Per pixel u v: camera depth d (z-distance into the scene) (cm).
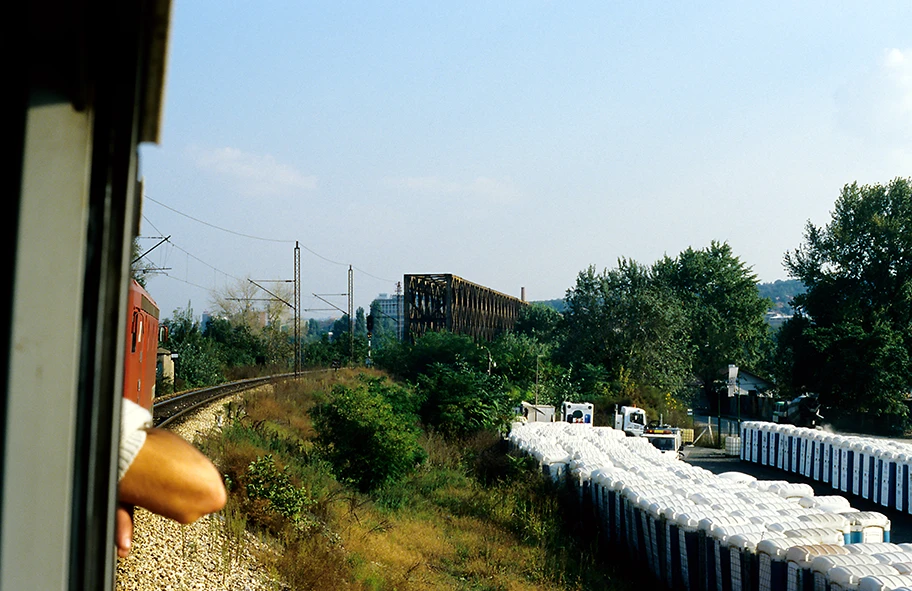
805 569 1214
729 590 1390
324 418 2206
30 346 109
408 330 7094
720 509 1611
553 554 1839
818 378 5191
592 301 5459
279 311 6788
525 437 2764
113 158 113
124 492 136
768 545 1294
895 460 2577
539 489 2298
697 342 6869
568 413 4009
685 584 1541
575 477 2220
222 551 1190
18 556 107
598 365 5200
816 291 5834
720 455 4059
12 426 108
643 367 5162
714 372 6781
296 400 3325
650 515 1691
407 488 2297
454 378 3262
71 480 110
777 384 6116
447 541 1856
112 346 114
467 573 1634
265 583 1143
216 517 1348
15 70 107
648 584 1684
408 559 1616
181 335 4988
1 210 109
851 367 5022
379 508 1988
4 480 107
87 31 107
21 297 109
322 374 4800
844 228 5803
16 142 108
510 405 3684
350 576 1317
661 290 5634
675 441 3778
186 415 2309
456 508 2217
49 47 106
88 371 112
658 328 5284
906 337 5528
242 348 6444
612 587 1633
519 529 2058
